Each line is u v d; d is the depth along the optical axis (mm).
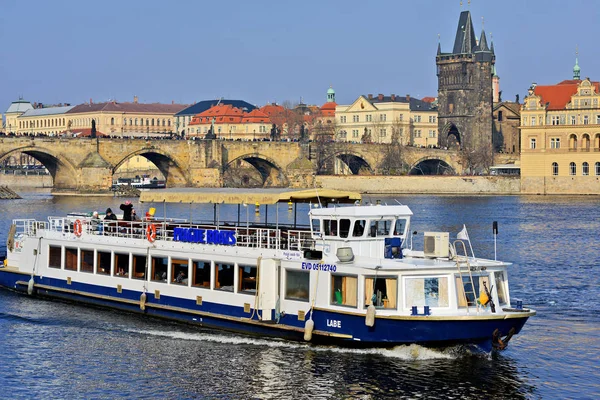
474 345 55906
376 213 59906
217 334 62406
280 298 60031
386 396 51938
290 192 63781
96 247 71125
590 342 64938
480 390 53031
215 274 63062
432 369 55375
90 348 60906
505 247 128375
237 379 54438
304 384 53500
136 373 55969
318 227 61188
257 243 61969
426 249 59219
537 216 191875
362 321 55844
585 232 152750
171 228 70375
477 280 56406
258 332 61031
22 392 53219
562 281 95562
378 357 56344
